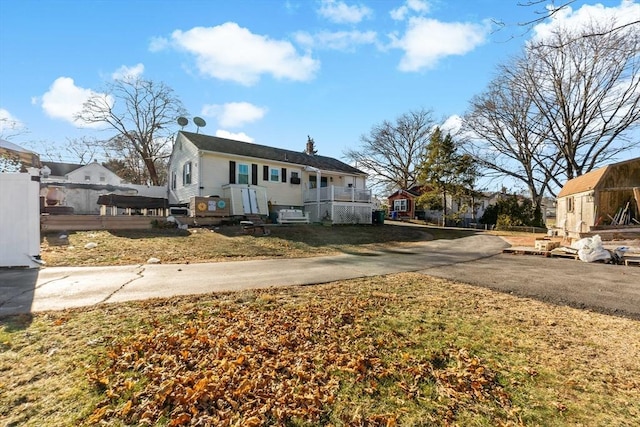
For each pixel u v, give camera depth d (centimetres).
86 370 254
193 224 1433
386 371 268
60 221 1155
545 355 300
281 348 306
